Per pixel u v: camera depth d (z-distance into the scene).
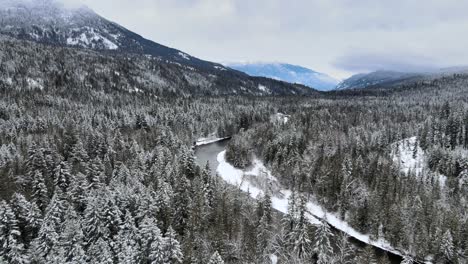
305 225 67.56
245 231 72.31
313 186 113.12
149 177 95.19
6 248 55.19
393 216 87.81
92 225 61.16
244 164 134.62
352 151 137.88
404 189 103.75
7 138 121.12
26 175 84.69
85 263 51.72
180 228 75.56
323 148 138.00
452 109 179.62
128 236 60.03
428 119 163.75
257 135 160.50
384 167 116.81
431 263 78.44
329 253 66.44
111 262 52.12
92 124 159.12
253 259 64.81
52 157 95.94
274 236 71.75
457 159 123.31
